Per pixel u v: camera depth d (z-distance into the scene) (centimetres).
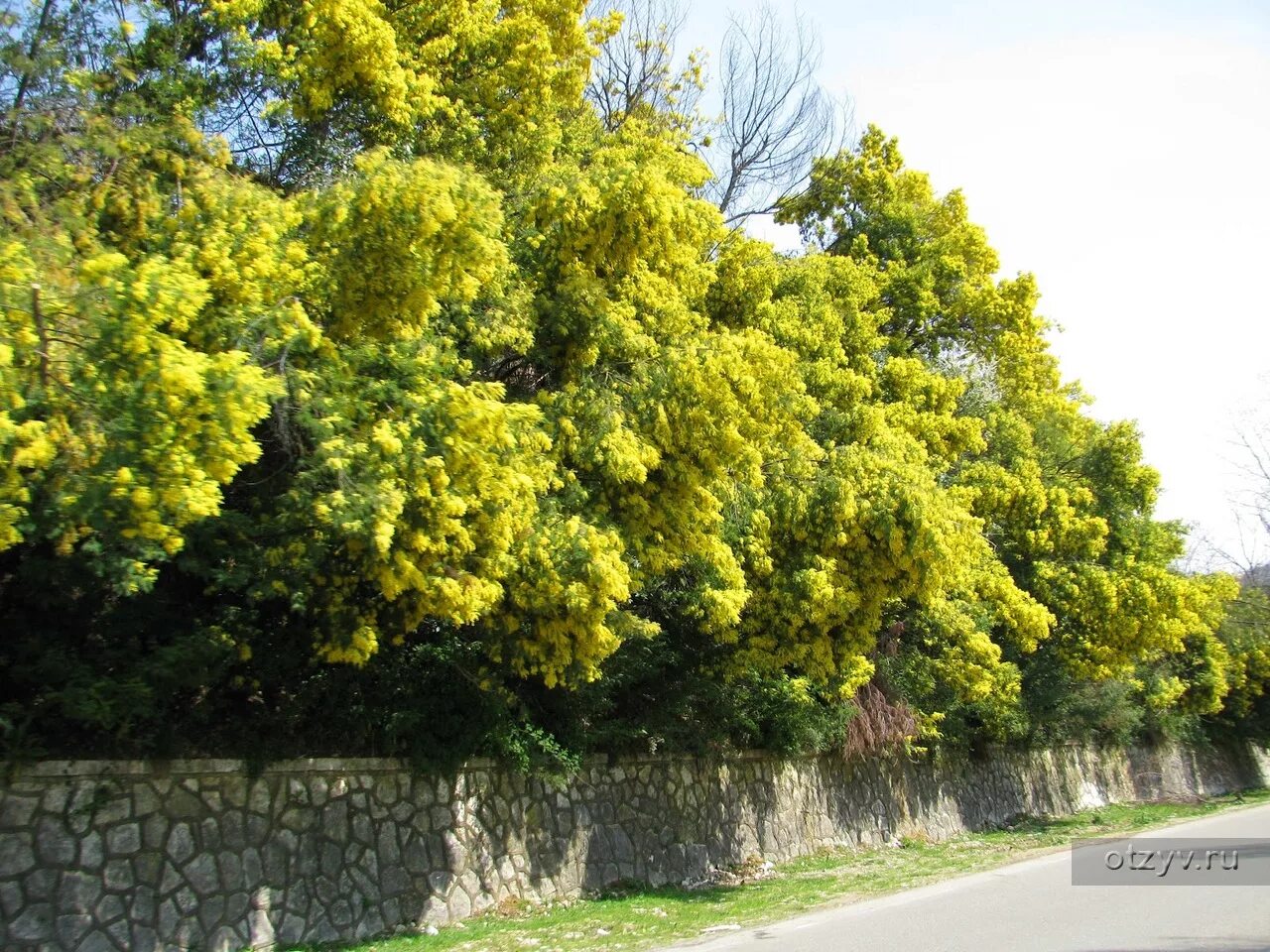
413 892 1098
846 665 1401
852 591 1329
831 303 1769
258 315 820
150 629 913
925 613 1777
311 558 857
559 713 1319
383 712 1112
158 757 912
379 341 912
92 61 1047
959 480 2209
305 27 1096
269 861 978
